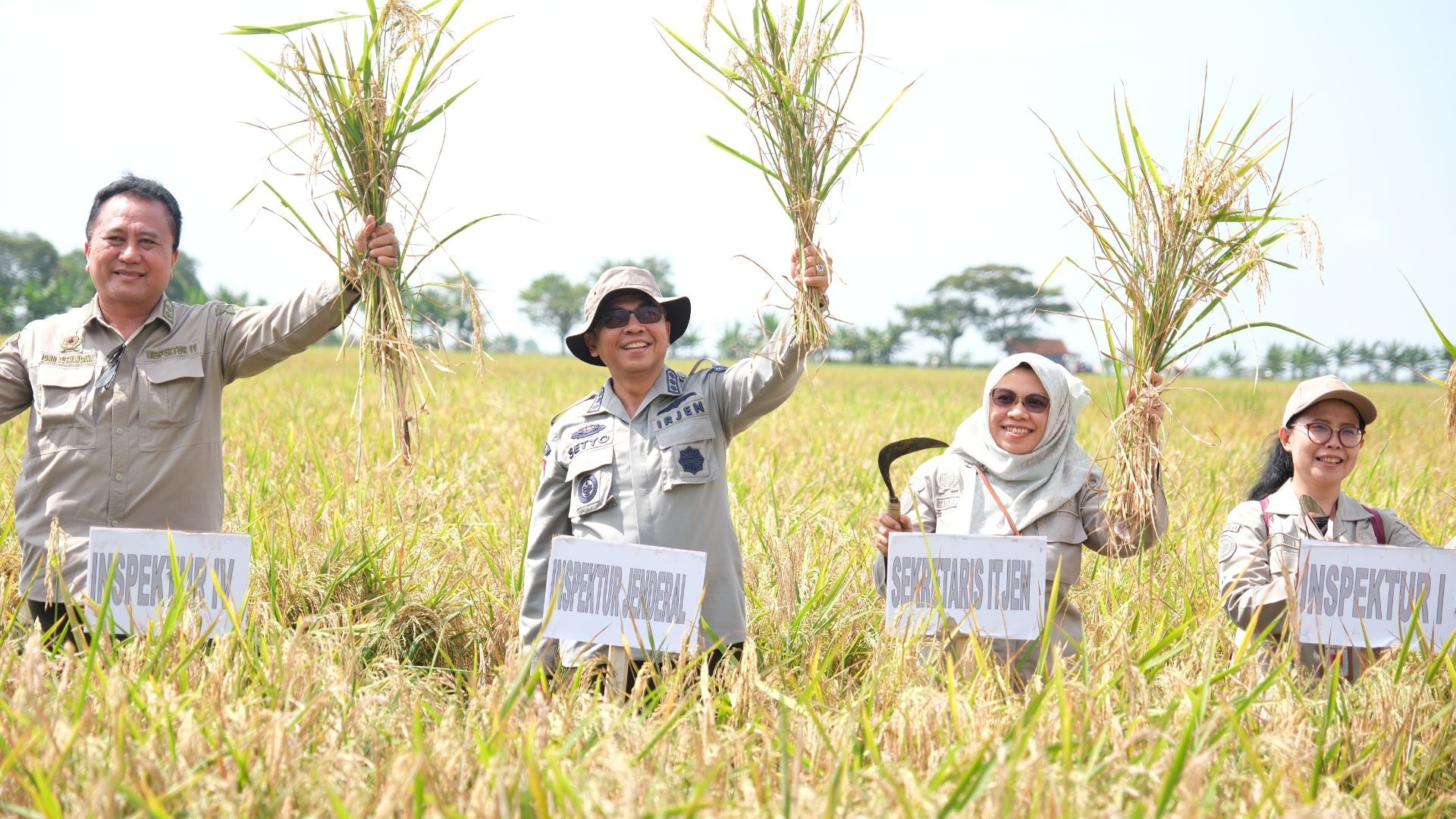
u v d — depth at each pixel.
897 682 3.35
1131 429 3.75
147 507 3.99
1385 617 3.55
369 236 3.94
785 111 3.71
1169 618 4.24
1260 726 3.12
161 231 3.99
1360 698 3.37
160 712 2.74
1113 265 3.81
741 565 4.08
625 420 3.97
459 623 4.65
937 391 34.59
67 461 3.95
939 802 2.51
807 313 3.72
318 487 6.56
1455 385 4.03
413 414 4.04
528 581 4.00
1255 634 3.83
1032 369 3.87
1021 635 3.60
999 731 2.86
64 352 4.02
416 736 2.62
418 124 4.04
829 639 4.37
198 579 3.68
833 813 2.35
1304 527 3.82
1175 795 2.61
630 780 2.39
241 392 17.88
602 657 3.64
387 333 3.92
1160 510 3.82
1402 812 2.78
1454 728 3.25
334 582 4.60
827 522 6.07
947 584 3.64
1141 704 3.08
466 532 5.98
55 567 3.69
